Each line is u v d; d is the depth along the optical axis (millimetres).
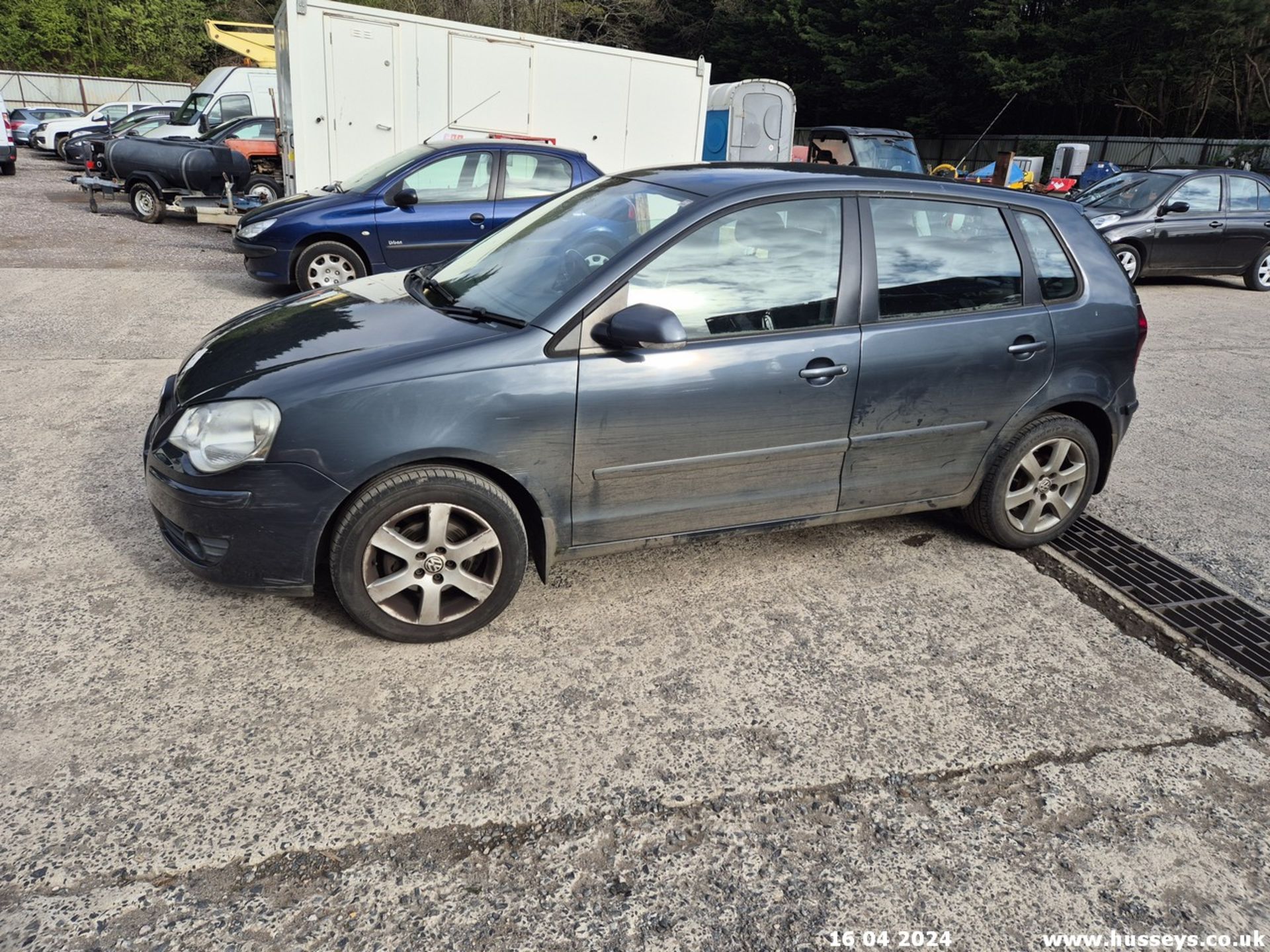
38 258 9914
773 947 2055
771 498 3447
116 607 3211
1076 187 17281
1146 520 4512
